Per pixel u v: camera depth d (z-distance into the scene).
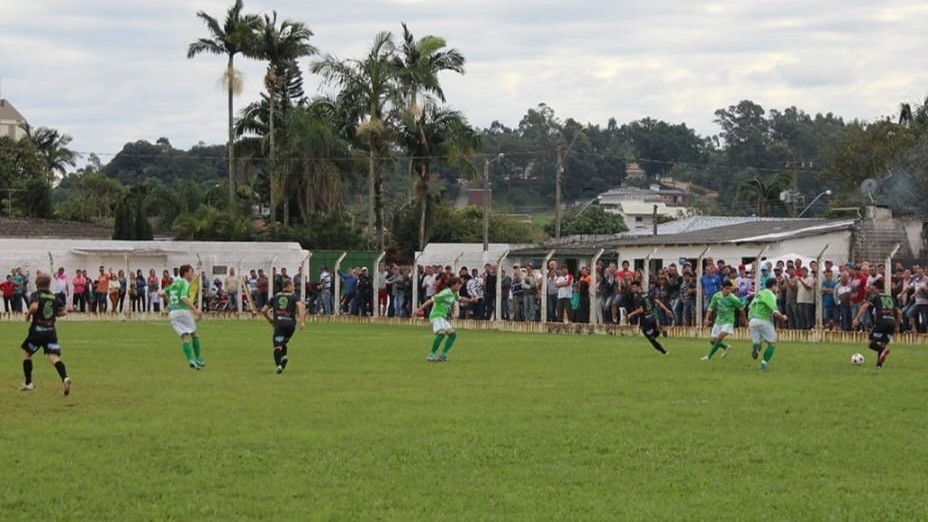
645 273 56.84
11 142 157.12
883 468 20.52
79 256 82.12
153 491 18.52
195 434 23.59
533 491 18.61
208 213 103.25
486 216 91.00
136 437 23.20
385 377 34.34
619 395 29.78
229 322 69.94
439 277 61.28
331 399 28.92
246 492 18.45
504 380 33.47
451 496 18.27
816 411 26.83
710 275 54.16
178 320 37.22
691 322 55.78
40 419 25.59
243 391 30.61
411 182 99.38
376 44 95.44
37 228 106.88
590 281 60.34
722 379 33.53
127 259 74.75
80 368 37.19
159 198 134.75
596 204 168.00
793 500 18.08
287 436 23.31
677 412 26.66
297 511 17.27
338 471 20.05
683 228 102.12
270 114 107.25
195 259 84.25
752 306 36.47
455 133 97.25
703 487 18.98
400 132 97.38
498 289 63.19
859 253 69.88
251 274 73.62
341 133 102.38
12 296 70.75
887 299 37.16
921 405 27.81
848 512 17.33
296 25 108.62
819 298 51.53
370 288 70.88
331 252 91.00
